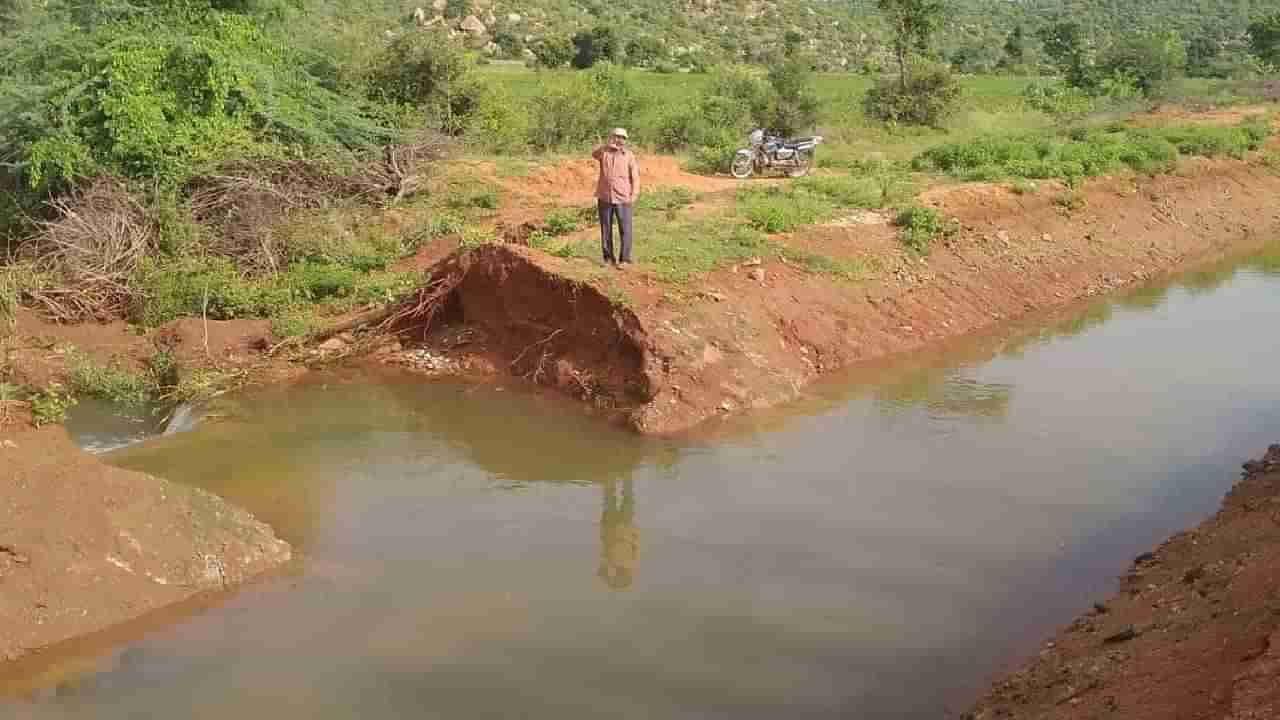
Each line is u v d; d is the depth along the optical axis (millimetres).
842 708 6641
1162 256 19438
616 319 12188
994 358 13977
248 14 19500
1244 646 5727
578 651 7297
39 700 6922
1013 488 9844
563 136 24328
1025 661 7070
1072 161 20875
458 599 8016
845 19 82250
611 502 9711
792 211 16297
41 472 8227
